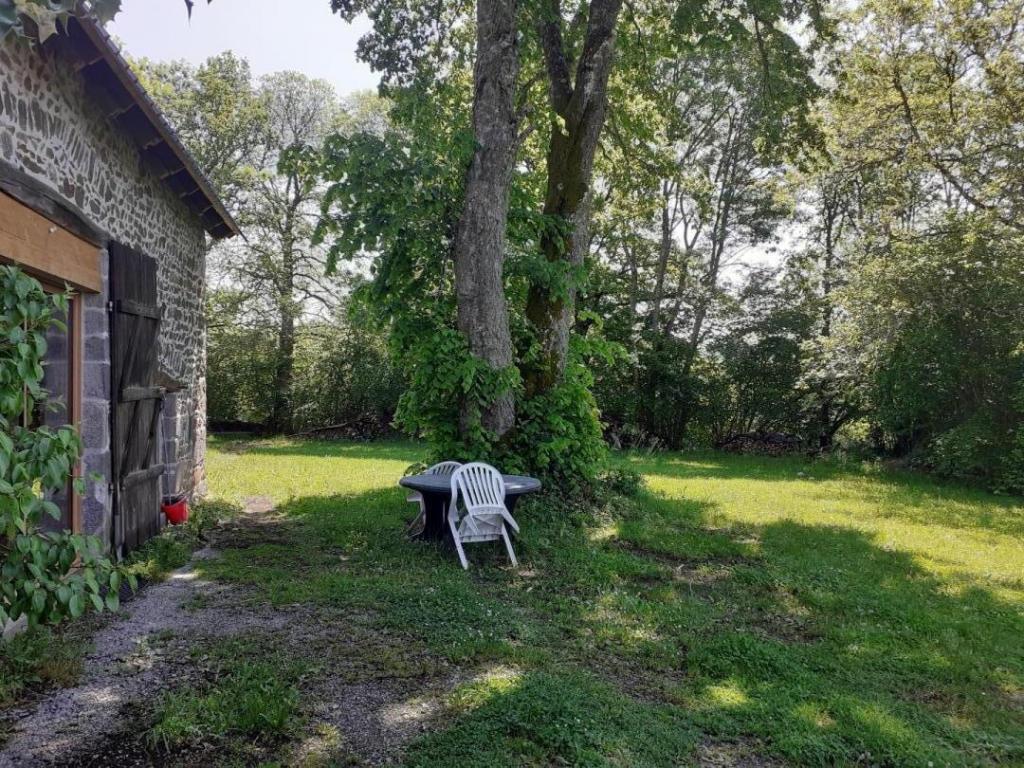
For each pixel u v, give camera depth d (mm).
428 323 8039
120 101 5332
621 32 10664
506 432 8141
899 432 16953
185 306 8586
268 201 22766
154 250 7090
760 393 22672
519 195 8961
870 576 6516
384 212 7648
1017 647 4801
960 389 14883
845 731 3375
